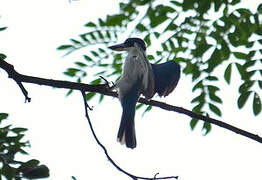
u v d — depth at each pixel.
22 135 8.67
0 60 9.52
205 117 10.63
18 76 9.59
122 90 10.59
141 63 10.60
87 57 11.56
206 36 11.84
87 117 9.49
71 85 9.78
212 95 11.38
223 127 10.62
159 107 10.70
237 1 11.61
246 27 11.48
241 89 11.01
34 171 7.92
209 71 11.50
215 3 11.42
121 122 10.45
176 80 11.48
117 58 11.73
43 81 9.68
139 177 8.70
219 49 11.56
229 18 11.62
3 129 8.78
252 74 11.03
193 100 11.41
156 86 11.25
